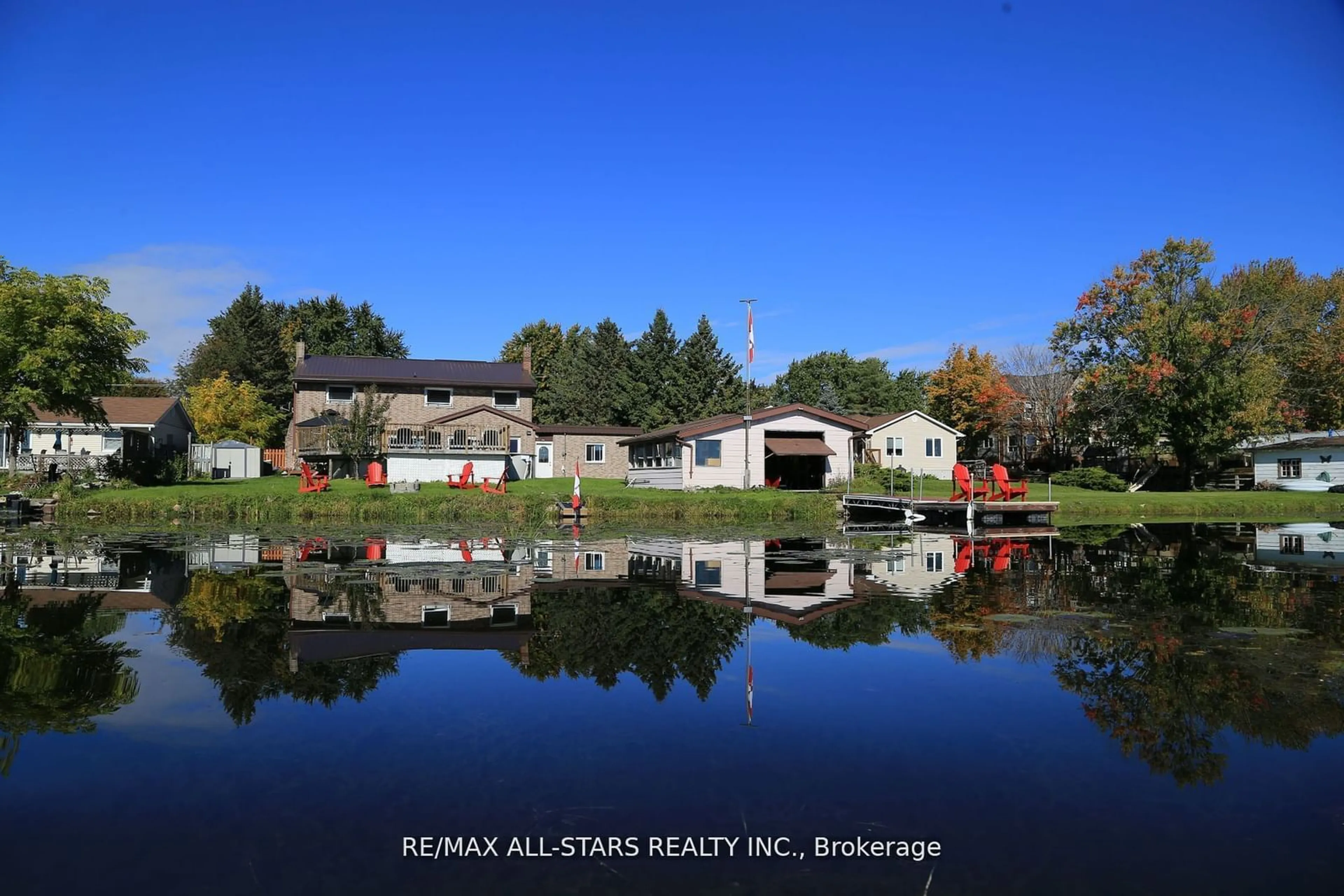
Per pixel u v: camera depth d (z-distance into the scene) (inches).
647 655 315.6
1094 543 816.9
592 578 533.6
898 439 1795.0
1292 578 540.4
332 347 2792.8
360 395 1753.2
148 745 215.6
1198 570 589.9
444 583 504.7
